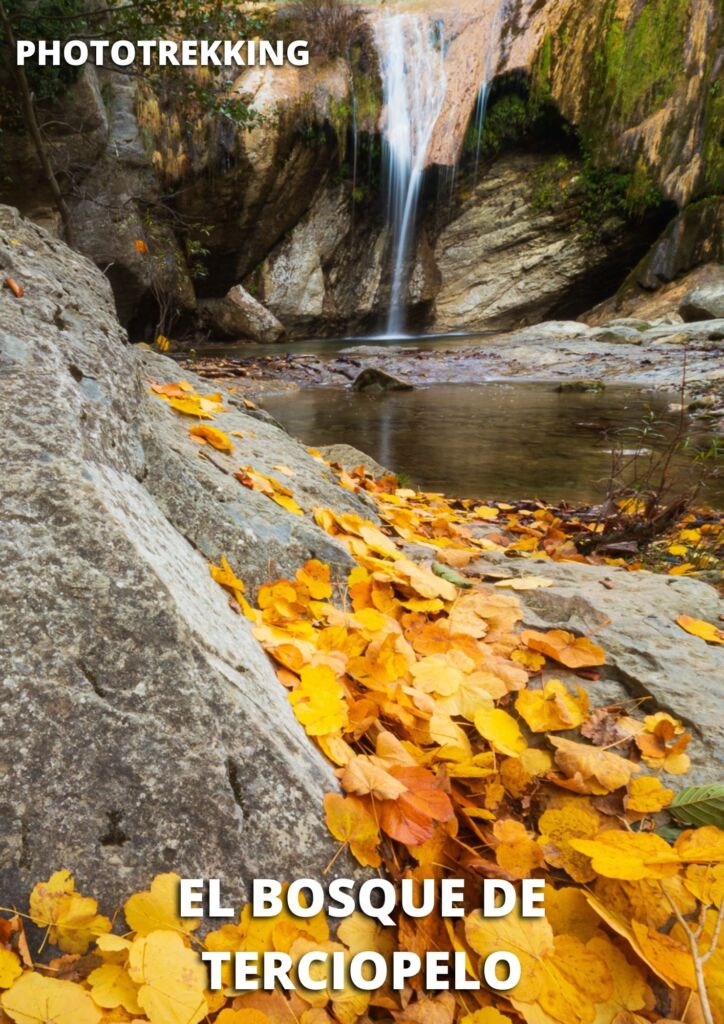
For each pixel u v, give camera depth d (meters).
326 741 1.05
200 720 0.90
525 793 1.16
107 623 0.92
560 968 0.88
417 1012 0.82
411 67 16.23
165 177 12.98
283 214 15.47
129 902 0.79
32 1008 0.69
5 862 0.80
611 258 16.80
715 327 11.58
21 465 1.03
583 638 1.44
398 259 17.05
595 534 3.04
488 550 2.33
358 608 1.53
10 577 0.92
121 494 1.16
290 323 16.30
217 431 1.91
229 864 0.85
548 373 9.98
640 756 1.22
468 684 1.30
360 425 6.67
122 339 1.71
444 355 11.85
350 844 0.90
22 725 0.85
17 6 8.06
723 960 0.89
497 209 17.12
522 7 15.95
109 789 0.85
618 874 0.86
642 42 14.90
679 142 14.73
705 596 1.80
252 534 1.54
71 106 10.62
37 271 1.60
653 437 6.00
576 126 15.94
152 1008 0.70
